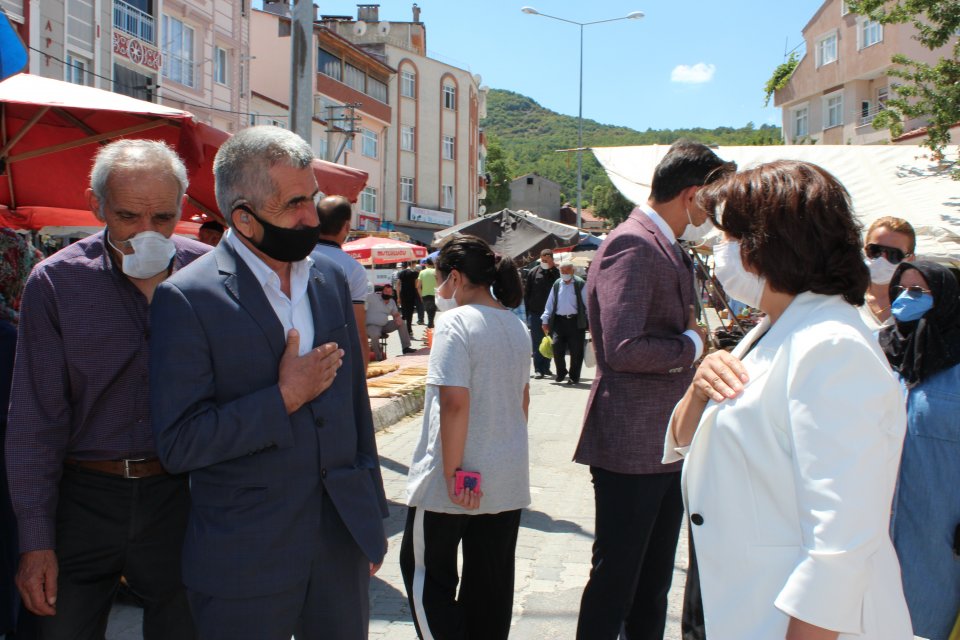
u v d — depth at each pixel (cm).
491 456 320
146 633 276
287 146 219
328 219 474
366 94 4534
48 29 1811
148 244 246
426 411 337
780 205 168
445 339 320
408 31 5703
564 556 488
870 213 759
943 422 290
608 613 298
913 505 296
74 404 255
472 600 333
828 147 868
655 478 296
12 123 442
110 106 363
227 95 2805
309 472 222
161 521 263
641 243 293
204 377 213
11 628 279
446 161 5531
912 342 302
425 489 325
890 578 169
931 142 934
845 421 152
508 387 329
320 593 228
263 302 223
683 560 477
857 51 3186
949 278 297
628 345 282
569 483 655
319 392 218
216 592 213
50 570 239
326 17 5438
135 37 2214
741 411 171
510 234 1329
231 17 2791
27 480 240
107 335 253
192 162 406
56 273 251
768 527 167
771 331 174
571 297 1201
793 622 155
